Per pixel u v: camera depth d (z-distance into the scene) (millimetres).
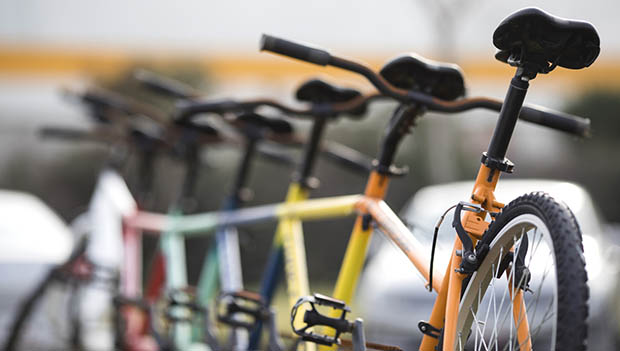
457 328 2768
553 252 2279
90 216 6633
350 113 4441
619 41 22422
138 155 6598
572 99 26000
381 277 9344
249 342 4559
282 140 5348
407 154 24062
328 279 17703
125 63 22609
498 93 21688
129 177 7918
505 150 2848
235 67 23031
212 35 23094
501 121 2824
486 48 21891
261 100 4328
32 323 6777
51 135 6656
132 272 6277
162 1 22969
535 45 2697
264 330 4660
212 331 4840
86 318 6711
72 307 6801
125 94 22141
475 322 2680
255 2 23328
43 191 23875
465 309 2758
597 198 25484
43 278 6668
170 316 5230
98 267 6359
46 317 6824
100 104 6680
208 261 5535
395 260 9594
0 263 9156
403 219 3584
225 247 5301
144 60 22719
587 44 2695
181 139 5957
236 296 4547
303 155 4645
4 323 8289
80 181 23188
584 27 2639
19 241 10125
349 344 3375
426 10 21453
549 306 2480
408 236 3346
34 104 24781
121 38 22859
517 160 26062
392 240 3436
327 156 5238
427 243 3887
